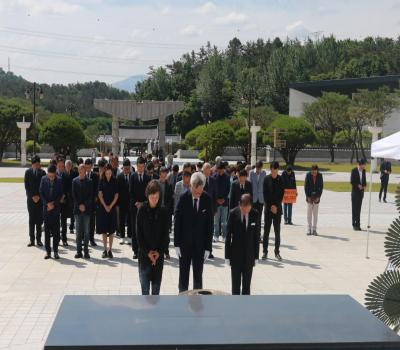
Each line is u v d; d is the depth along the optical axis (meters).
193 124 91.44
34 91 47.88
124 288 8.70
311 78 87.81
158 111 42.22
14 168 44.28
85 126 103.00
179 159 63.22
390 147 7.51
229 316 2.48
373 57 94.31
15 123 50.72
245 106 79.25
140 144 83.94
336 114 60.97
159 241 6.98
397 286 4.34
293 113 80.31
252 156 45.28
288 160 50.09
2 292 8.39
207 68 95.94
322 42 99.94
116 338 2.22
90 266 10.21
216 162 13.08
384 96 60.34
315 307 2.63
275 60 92.31
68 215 12.36
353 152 62.22
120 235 12.52
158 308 2.58
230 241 7.36
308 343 2.22
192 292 4.46
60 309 2.55
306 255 11.65
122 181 12.21
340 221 16.89
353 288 8.95
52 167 10.65
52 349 2.14
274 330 2.33
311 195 14.13
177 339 2.22
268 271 10.12
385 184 22.88
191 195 7.39
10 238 13.07
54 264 10.35
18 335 6.50
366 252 11.60
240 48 126.94
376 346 2.24
